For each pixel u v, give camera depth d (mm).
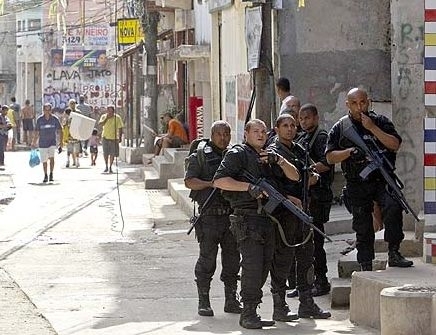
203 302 13680
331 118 21938
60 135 42219
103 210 27016
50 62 73562
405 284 12102
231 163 12484
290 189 12844
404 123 16219
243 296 12656
